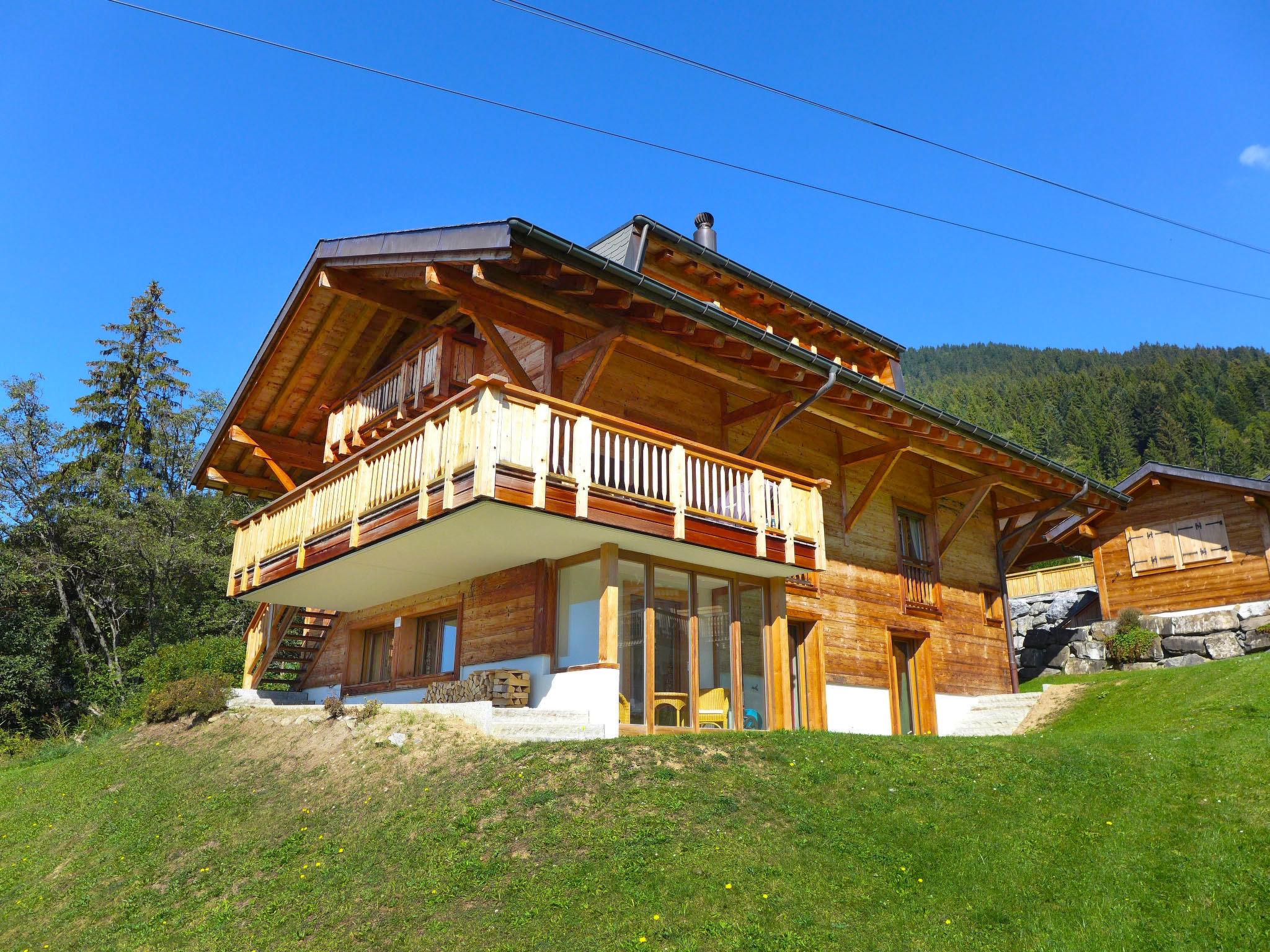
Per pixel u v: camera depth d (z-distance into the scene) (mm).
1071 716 14547
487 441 9414
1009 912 6273
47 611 30062
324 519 12750
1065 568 25703
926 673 16516
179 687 15883
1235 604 20047
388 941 6480
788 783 8398
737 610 12828
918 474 17766
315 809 9484
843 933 6023
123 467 35062
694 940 5945
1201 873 6594
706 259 15336
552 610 11922
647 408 13188
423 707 11078
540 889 6680
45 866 10195
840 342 18578
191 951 7215
